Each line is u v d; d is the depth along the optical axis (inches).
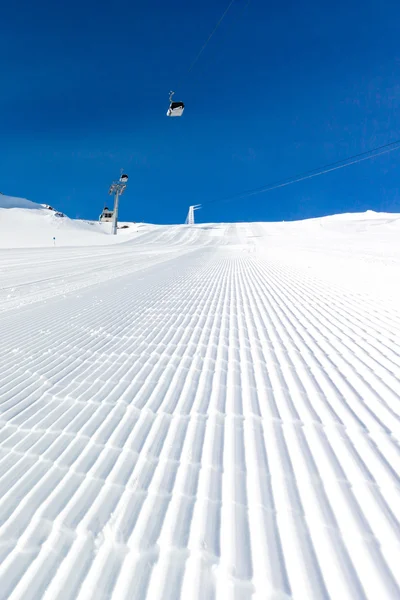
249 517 61.4
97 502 65.7
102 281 399.5
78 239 1695.4
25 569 52.4
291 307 237.9
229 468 75.0
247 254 894.4
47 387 120.3
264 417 96.9
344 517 61.0
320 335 173.2
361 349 150.9
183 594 47.6
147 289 332.8
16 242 1390.3
